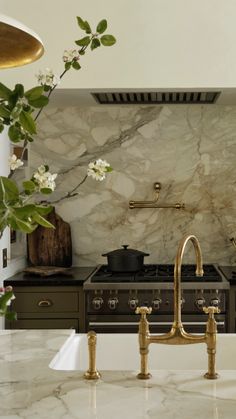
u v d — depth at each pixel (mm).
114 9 3244
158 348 2006
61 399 1254
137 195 3896
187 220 3883
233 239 3783
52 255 3842
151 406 1203
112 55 3242
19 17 3262
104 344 2014
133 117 3885
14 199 836
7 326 3277
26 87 3266
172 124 3871
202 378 1399
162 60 3236
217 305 3156
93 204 3918
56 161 3914
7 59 1162
